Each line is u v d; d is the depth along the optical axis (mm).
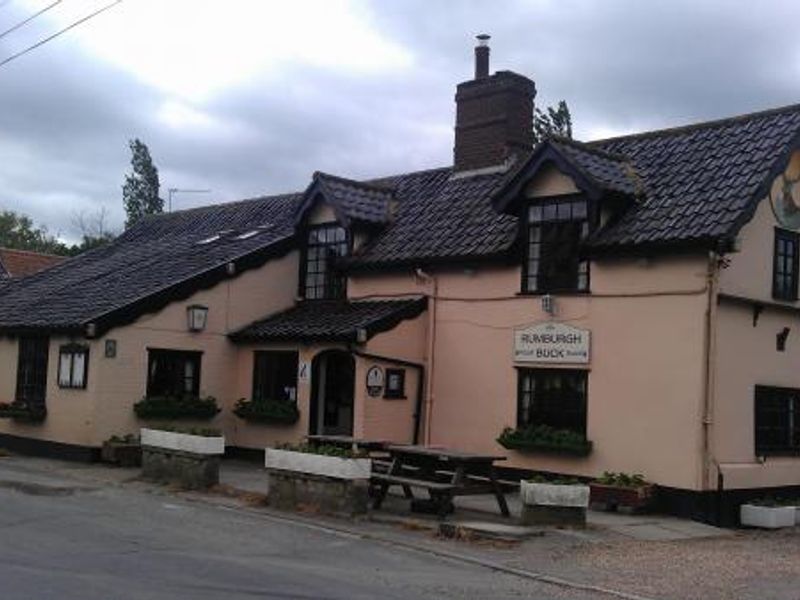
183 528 11578
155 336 19641
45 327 20000
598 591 9289
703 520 14492
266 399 20125
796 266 16500
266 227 23078
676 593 9352
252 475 17297
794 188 16422
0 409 20531
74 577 8398
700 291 14711
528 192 17156
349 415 19578
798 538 13945
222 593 8109
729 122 16844
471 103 20703
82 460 18859
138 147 65875
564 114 38938
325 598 8211
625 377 15523
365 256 19844
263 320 21078
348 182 21047
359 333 17750
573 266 16516
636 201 16078
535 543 11617
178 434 15438
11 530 10836
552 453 16328
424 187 21281
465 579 9539
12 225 65938
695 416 14609
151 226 27812
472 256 17688
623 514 14633
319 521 12477
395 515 13227
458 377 18109
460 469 12961
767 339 15875
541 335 16750
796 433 16469
